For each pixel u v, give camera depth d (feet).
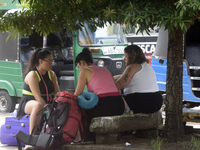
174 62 22.00
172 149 20.27
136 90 24.29
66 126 21.13
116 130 22.08
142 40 48.98
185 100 41.50
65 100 21.47
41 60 25.23
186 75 41.09
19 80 43.70
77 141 23.06
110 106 22.31
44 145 20.31
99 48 41.78
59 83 43.19
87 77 22.84
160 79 43.01
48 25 23.61
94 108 22.17
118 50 42.70
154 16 17.22
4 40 44.50
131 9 17.53
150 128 24.77
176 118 22.02
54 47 45.09
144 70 24.41
